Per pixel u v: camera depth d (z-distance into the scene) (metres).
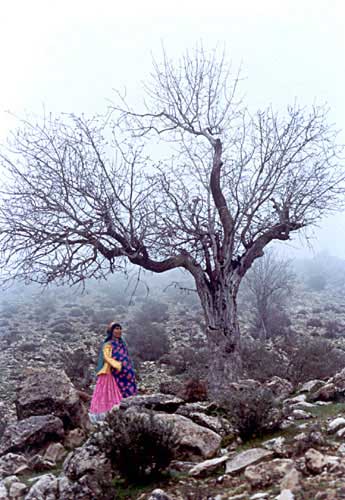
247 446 5.52
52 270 10.20
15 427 7.54
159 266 10.82
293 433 5.64
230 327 10.66
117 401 8.14
